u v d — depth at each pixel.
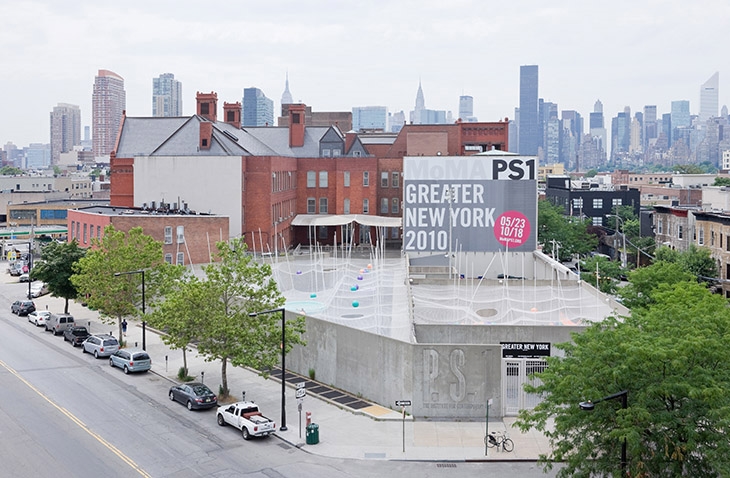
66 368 53.47
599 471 28.00
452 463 35.00
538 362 41.81
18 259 123.00
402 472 33.72
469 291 64.94
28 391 46.97
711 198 109.69
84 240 82.69
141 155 95.81
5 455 35.59
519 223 85.56
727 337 28.06
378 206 113.38
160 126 109.31
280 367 52.56
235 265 46.56
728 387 26.20
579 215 146.50
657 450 26.62
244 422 38.56
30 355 57.50
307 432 37.41
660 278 57.41
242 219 95.38
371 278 78.06
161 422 41.16
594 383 27.92
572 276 70.25
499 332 46.12
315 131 123.12
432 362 41.19
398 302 61.12
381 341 43.69
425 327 46.69
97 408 43.56
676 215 98.50
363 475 33.34
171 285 59.38
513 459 35.19
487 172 85.62
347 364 46.62
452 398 41.19
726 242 81.25
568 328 45.53
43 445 37.06
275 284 46.50
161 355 57.09
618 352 27.72
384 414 41.84
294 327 48.03
